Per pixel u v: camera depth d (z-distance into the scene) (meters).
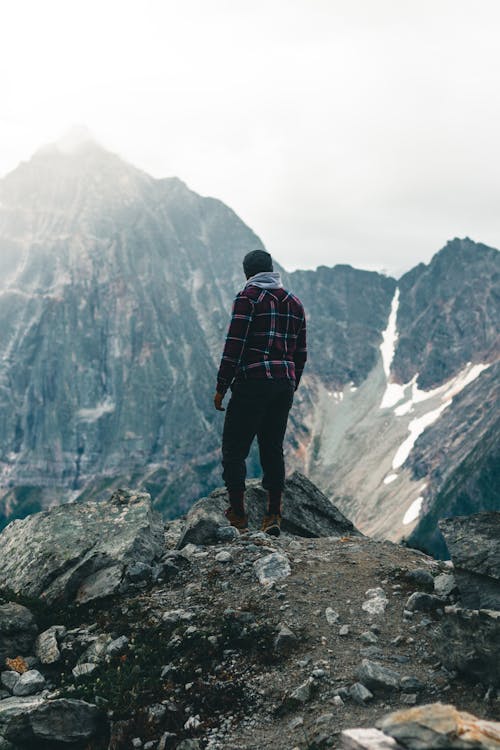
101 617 4.62
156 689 3.84
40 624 4.68
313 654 3.89
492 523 4.23
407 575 4.65
